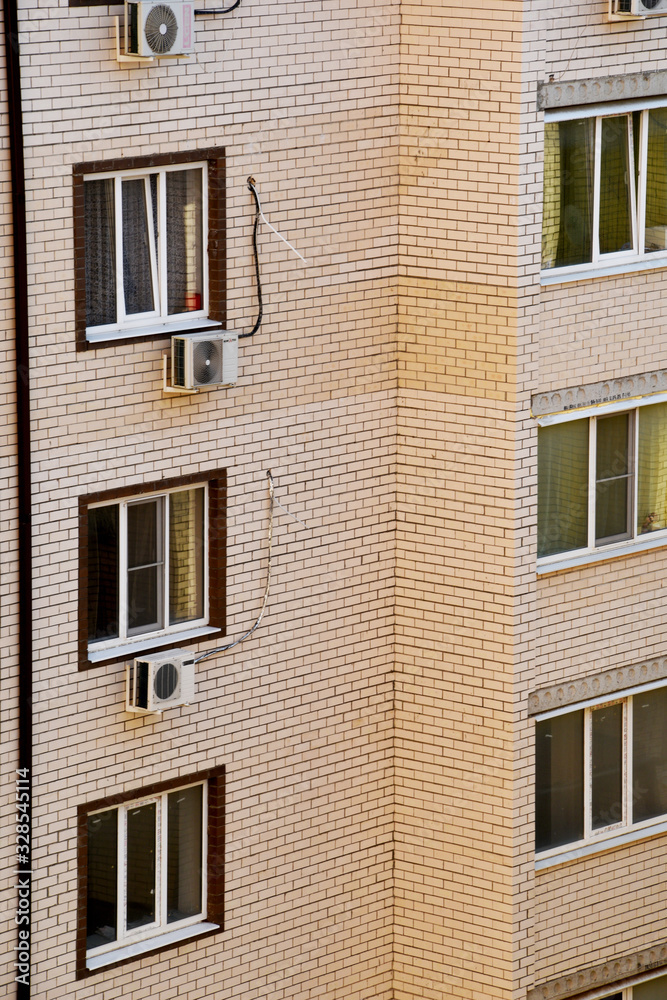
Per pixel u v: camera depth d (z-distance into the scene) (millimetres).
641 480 44812
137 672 38312
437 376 41562
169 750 39719
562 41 39656
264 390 39938
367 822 43750
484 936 43438
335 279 40594
